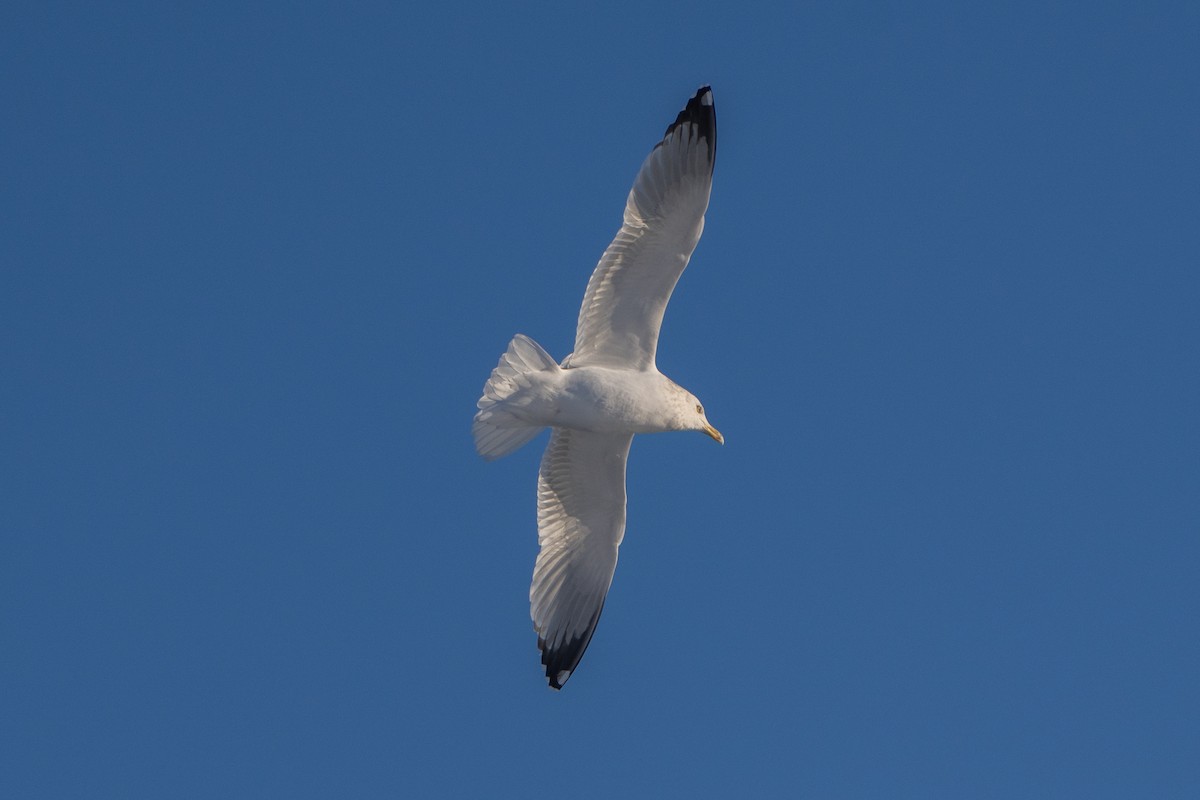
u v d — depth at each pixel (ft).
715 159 46.37
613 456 51.47
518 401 47.21
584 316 48.29
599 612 53.88
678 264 47.11
